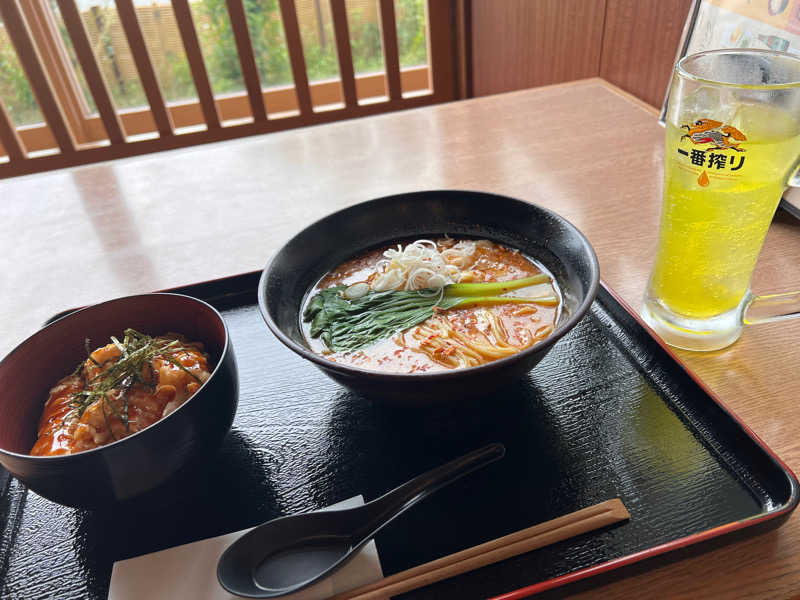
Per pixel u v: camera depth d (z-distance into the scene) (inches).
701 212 14.5
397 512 13.1
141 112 51.9
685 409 14.9
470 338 15.5
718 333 16.2
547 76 41.1
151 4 47.1
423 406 13.9
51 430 13.7
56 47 49.5
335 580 12.0
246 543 12.6
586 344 17.1
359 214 18.5
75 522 13.9
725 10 23.5
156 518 13.8
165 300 15.8
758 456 13.2
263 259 22.4
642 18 30.1
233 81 52.1
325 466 14.6
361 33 51.9
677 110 14.5
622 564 11.3
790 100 13.1
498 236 18.4
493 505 13.3
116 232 25.0
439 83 51.4
